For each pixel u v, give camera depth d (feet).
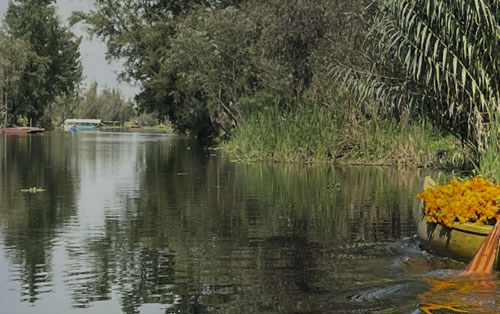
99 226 43.19
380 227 43.09
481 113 49.16
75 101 410.93
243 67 140.87
